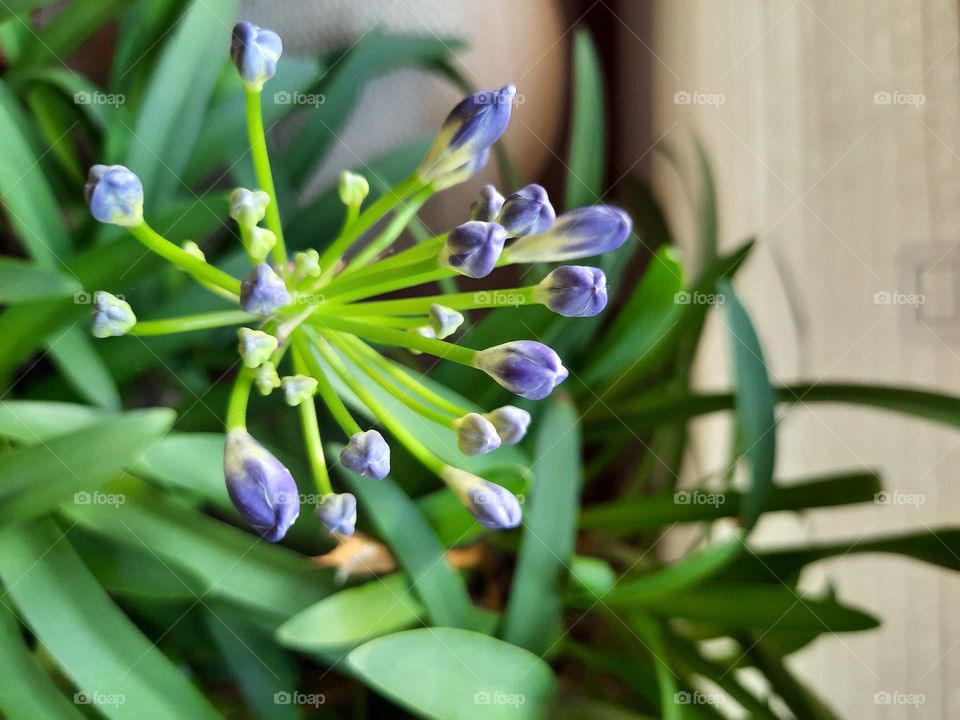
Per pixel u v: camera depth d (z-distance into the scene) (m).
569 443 0.40
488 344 0.41
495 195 0.33
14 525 0.34
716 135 0.52
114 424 0.34
